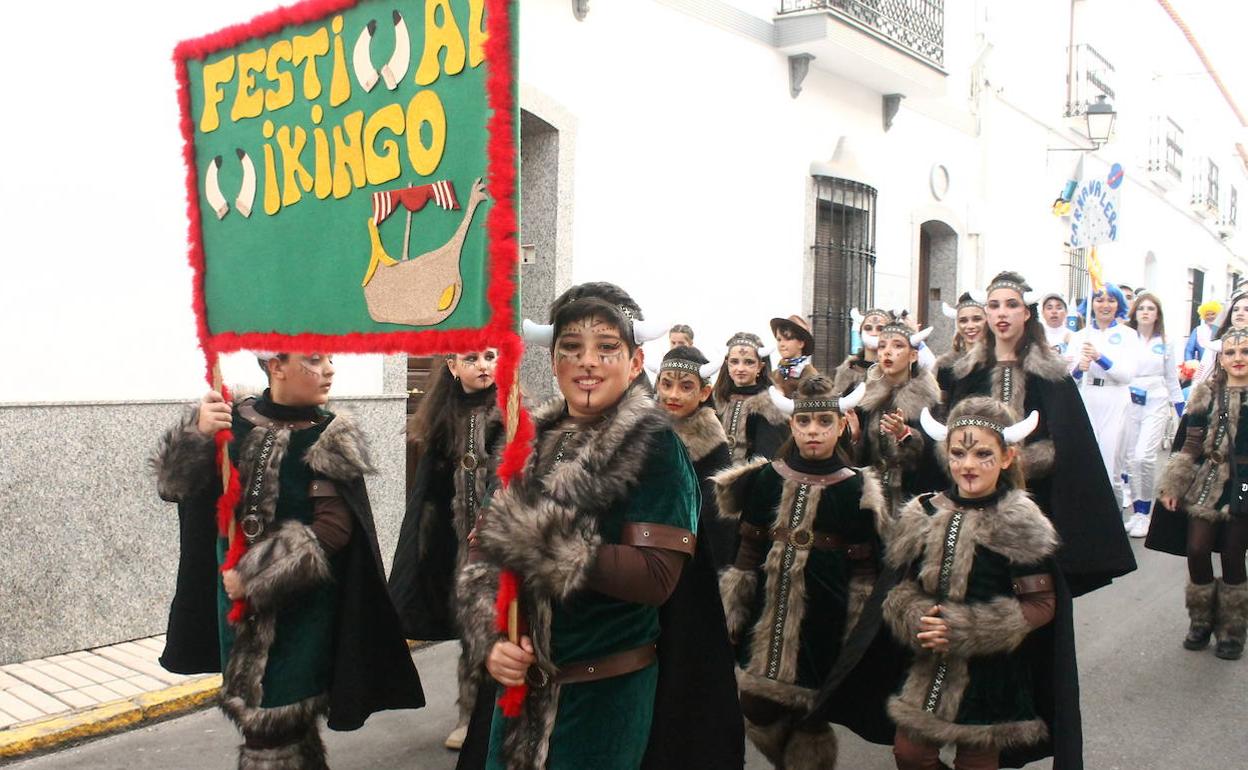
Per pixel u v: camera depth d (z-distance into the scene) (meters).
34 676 4.93
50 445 5.15
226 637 3.06
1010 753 3.31
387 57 2.53
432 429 4.32
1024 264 15.74
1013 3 14.94
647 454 2.27
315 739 3.06
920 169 12.67
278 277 2.91
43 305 5.13
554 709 2.29
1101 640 5.95
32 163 5.07
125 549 5.47
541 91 7.59
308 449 3.01
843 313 11.24
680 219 9.03
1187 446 5.85
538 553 2.16
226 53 3.04
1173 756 4.25
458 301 2.38
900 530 3.31
